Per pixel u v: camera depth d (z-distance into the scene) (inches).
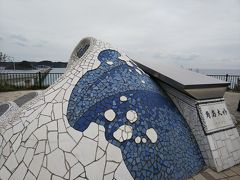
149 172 76.9
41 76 454.9
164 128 90.1
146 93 98.0
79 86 89.1
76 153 72.1
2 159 77.7
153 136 83.9
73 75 94.2
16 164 73.6
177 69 132.0
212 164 94.5
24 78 446.6
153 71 116.9
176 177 83.4
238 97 344.2
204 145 97.7
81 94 86.5
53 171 69.3
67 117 79.7
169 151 85.8
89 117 80.0
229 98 333.4
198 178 88.0
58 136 75.3
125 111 85.0
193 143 99.3
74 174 68.8
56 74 472.4
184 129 100.2
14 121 87.7
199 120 100.2
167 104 104.2
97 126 78.3
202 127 99.0
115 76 97.3
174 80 103.7
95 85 90.5
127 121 82.4
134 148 77.6
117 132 78.5
